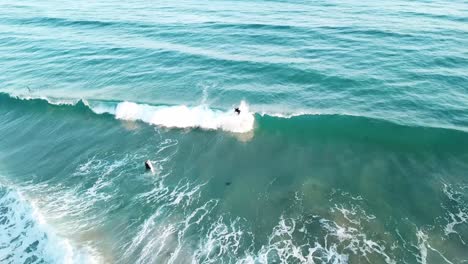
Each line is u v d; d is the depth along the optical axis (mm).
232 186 17312
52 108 24562
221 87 25562
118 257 13836
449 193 16047
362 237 14234
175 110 22609
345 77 25344
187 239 14547
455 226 14492
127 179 18047
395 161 18078
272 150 19547
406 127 20094
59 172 18906
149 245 14336
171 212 15945
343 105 22562
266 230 14820
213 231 14891
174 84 26453
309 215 15398
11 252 14266
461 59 26766
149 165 18422
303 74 26172
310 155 19031
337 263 13211
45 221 15617
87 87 26906
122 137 21344
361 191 16500
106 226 15328
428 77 24734
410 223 14750
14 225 15539
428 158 18094
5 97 26078
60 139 21625
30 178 18594
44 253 14141
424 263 13109
